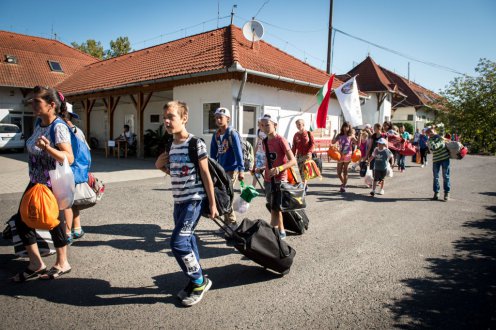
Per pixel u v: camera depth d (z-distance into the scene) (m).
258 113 12.99
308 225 5.73
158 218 5.94
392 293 3.44
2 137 18.22
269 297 3.34
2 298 3.23
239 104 11.83
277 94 13.66
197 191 3.15
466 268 4.06
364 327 2.85
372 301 3.28
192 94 12.82
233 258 4.32
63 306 3.11
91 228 5.34
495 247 4.79
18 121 22.95
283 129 14.12
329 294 3.41
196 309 3.11
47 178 3.49
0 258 4.13
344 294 3.41
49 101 3.40
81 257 4.23
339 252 4.55
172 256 4.34
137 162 13.95
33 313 2.99
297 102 14.74
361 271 3.96
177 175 3.13
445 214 6.63
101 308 3.10
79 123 24.81
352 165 14.67
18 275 3.55
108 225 5.50
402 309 3.14
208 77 11.98
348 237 5.17
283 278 3.76
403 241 5.02
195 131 12.82
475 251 4.63
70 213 4.57
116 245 4.66
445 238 5.17
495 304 3.23
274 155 4.75
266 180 4.86
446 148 7.82
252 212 6.58
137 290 3.44
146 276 3.75
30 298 3.24
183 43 16.95
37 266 3.60
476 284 3.65
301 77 14.38
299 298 3.32
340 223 5.92
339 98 13.23
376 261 4.25
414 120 31.69
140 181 9.39
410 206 7.30
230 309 3.11
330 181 10.65
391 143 13.52
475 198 8.26
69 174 3.44
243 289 3.50
